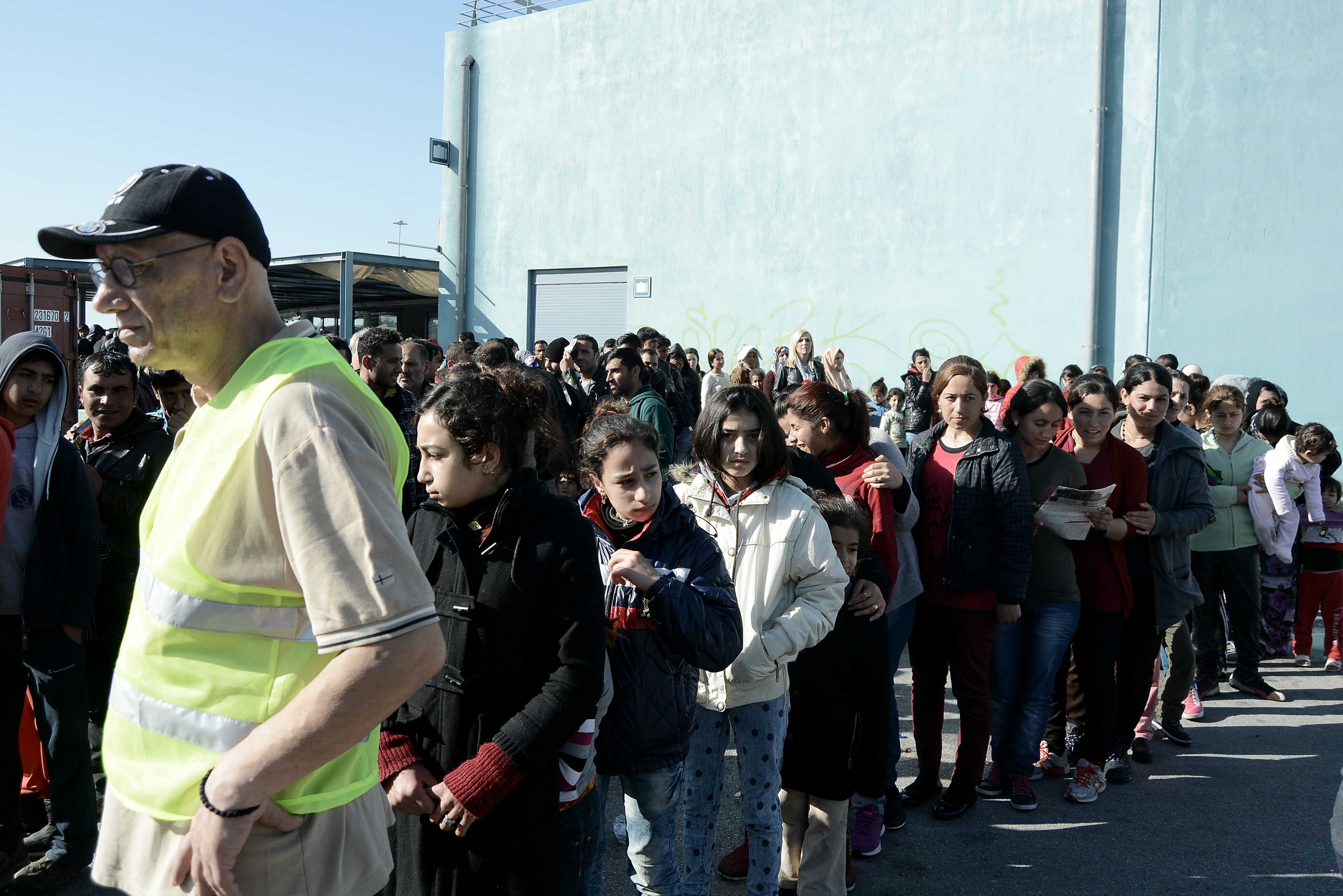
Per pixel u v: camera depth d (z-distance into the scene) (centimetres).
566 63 1552
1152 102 1086
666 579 237
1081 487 404
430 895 191
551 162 1580
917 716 409
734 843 374
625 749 249
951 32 1207
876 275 1282
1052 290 1154
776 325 1370
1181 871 354
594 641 189
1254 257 1047
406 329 2412
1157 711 530
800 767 299
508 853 186
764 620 283
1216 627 558
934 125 1227
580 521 197
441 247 1712
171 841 139
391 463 150
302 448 132
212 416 142
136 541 361
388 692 129
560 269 1589
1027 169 1164
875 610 302
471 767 181
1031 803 404
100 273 137
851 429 363
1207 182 1065
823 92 1312
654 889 262
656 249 1476
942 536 391
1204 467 450
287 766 128
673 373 960
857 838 359
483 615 189
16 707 312
